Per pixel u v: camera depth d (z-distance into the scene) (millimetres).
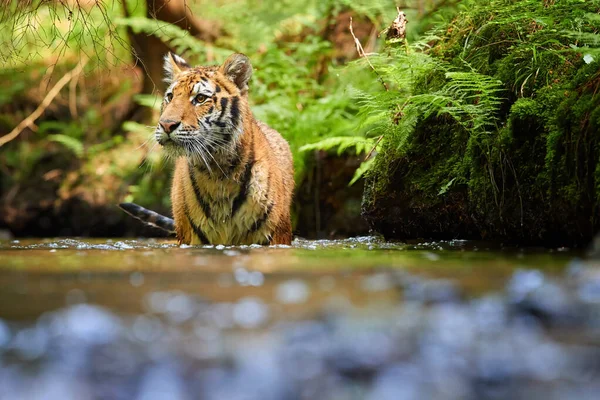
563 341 4074
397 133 10812
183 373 3561
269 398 3256
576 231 8547
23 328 4348
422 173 10633
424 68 10828
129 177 19938
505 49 10258
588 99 8367
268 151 11703
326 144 14906
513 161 9156
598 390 3314
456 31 11383
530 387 3381
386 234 11305
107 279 6062
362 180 16453
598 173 7965
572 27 9594
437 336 4145
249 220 11266
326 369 3641
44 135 21703
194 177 11328
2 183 20891
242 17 19453
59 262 7434
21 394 3301
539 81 9445
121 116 21719
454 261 7113
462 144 10117
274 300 5066
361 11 16969
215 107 10977
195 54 19688
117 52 21625
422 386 3408
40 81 22297
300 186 16703
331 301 5008
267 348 3934
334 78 17906
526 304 4688
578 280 5605
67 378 3508
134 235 19672
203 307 4863
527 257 7453
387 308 4785
